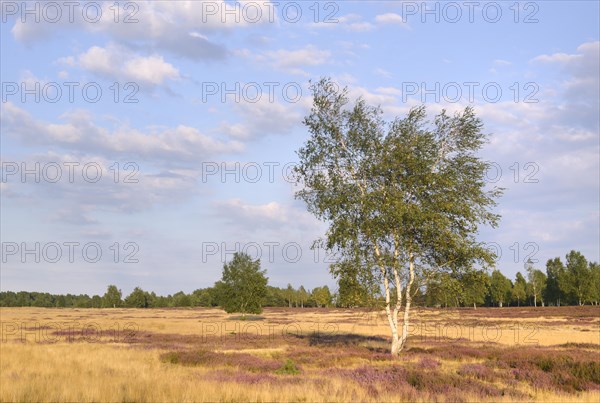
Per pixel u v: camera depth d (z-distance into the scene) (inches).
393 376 697.0
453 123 1175.6
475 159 1160.2
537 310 4023.1
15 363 748.0
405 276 1165.7
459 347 1279.5
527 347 1288.1
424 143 1146.0
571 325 2442.2
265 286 3334.2
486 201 1147.9
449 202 1122.0
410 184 1132.5
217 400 463.8
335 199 1178.0
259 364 860.0
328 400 488.1
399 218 1095.6
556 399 550.9
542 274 4972.9
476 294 1171.9
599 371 751.7
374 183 1184.2
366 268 1144.2
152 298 6619.1
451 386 618.5
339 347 1316.4
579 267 4392.2
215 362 884.0
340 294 1185.4
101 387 494.0
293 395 506.6
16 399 437.1
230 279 3312.0
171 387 498.9
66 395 449.7
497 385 675.4
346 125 1238.9
